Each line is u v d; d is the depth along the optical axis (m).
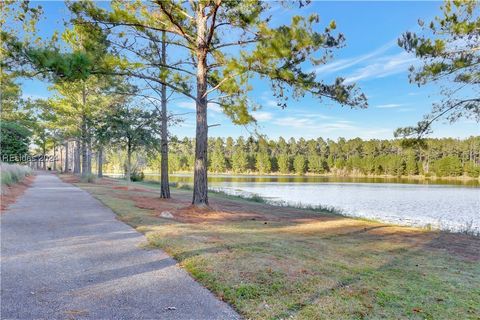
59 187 20.28
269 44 9.11
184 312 3.57
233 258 5.36
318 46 8.98
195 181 11.49
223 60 11.41
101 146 27.06
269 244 6.67
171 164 94.44
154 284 4.36
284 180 62.19
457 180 62.12
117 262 5.28
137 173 39.75
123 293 4.05
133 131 23.61
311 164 97.50
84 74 8.93
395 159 80.88
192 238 6.79
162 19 11.59
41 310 3.56
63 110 26.70
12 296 3.91
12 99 26.08
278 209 15.16
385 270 5.48
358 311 3.64
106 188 20.30
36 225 8.20
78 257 5.53
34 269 4.89
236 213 11.98
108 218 9.35
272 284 4.30
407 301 4.05
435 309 3.86
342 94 9.55
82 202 12.84
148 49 13.98
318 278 4.62
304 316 3.48
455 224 15.51
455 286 4.86
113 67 10.23
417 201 25.41
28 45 8.47
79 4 10.19
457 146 80.25
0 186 14.47
